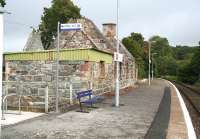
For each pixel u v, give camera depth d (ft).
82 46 81.87
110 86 86.43
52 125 36.63
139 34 266.77
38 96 57.26
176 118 43.93
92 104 54.95
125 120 41.11
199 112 58.18
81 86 65.21
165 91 102.47
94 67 70.18
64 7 167.73
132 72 136.05
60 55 66.85
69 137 31.24
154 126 37.65
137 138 31.40
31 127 35.29
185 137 32.42
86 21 89.20
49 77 67.00
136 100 66.85
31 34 121.08
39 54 67.82
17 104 48.49
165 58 416.67
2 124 36.58
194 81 244.22
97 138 31.12
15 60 69.10
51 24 168.66
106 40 98.99
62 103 54.80
